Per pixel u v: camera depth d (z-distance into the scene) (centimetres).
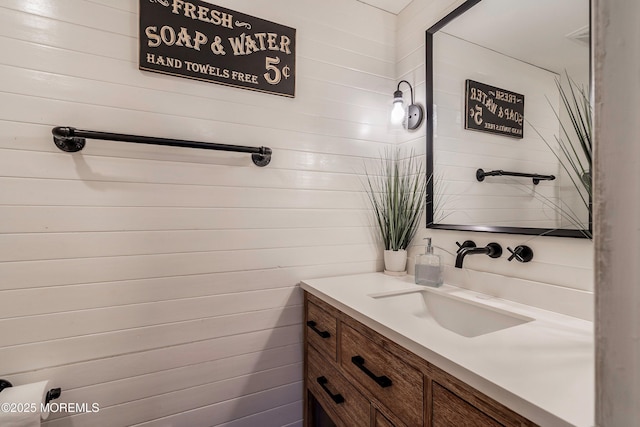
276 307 132
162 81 111
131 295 108
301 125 136
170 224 113
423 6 142
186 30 114
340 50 144
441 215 132
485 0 114
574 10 88
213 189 120
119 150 106
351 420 97
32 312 96
